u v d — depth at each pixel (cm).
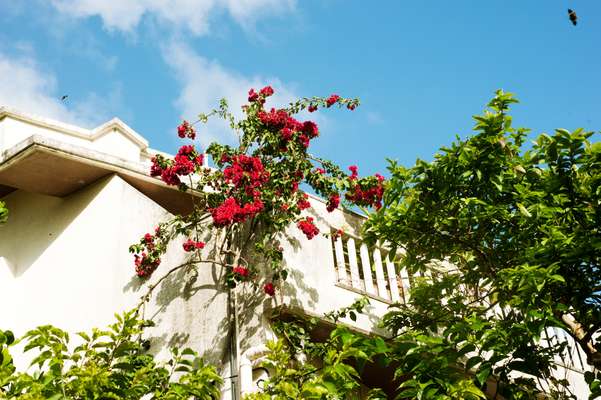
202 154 1083
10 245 1209
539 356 870
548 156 888
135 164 1162
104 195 1121
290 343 930
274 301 967
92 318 1014
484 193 953
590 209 866
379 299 1095
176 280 1071
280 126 1126
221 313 1005
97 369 693
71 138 1218
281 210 1058
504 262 956
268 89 1174
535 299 820
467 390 676
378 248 1139
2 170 1106
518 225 932
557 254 841
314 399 669
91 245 1084
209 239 1079
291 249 1034
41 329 700
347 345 668
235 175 1027
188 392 743
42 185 1150
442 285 1023
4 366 666
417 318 1003
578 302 877
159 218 1158
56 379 685
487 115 918
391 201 971
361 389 1116
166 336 1028
